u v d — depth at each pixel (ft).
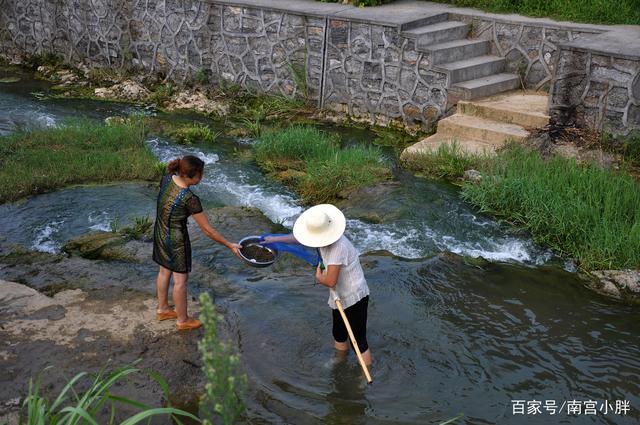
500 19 38.81
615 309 21.79
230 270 23.31
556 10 40.14
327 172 30.99
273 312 20.65
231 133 38.47
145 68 47.75
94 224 27.09
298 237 16.80
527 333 20.29
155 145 36.50
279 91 42.42
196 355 18.19
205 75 44.80
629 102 31.04
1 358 17.63
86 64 50.88
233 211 27.89
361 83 39.09
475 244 25.84
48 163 31.91
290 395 17.11
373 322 20.48
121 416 15.88
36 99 45.11
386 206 28.60
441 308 21.43
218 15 43.01
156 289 21.57
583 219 26.11
